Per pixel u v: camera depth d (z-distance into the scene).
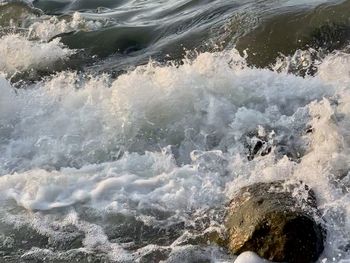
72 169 6.28
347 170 5.54
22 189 5.97
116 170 6.15
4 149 6.93
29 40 10.65
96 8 13.05
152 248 5.05
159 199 5.62
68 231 5.37
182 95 6.80
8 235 5.39
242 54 8.48
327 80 7.09
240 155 6.21
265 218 4.79
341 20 8.54
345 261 4.58
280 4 9.59
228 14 9.87
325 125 6.10
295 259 4.60
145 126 6.73
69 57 9.73
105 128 6.85
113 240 5.22
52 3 13.44
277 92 6.88
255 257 4.69
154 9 11.96
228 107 6.73
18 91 7.95
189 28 9.94
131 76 7.12
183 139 6.58
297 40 8.46
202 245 5.02
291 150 6.16
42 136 7.02
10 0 12.23
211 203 5.48
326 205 5.10
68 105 7.36
